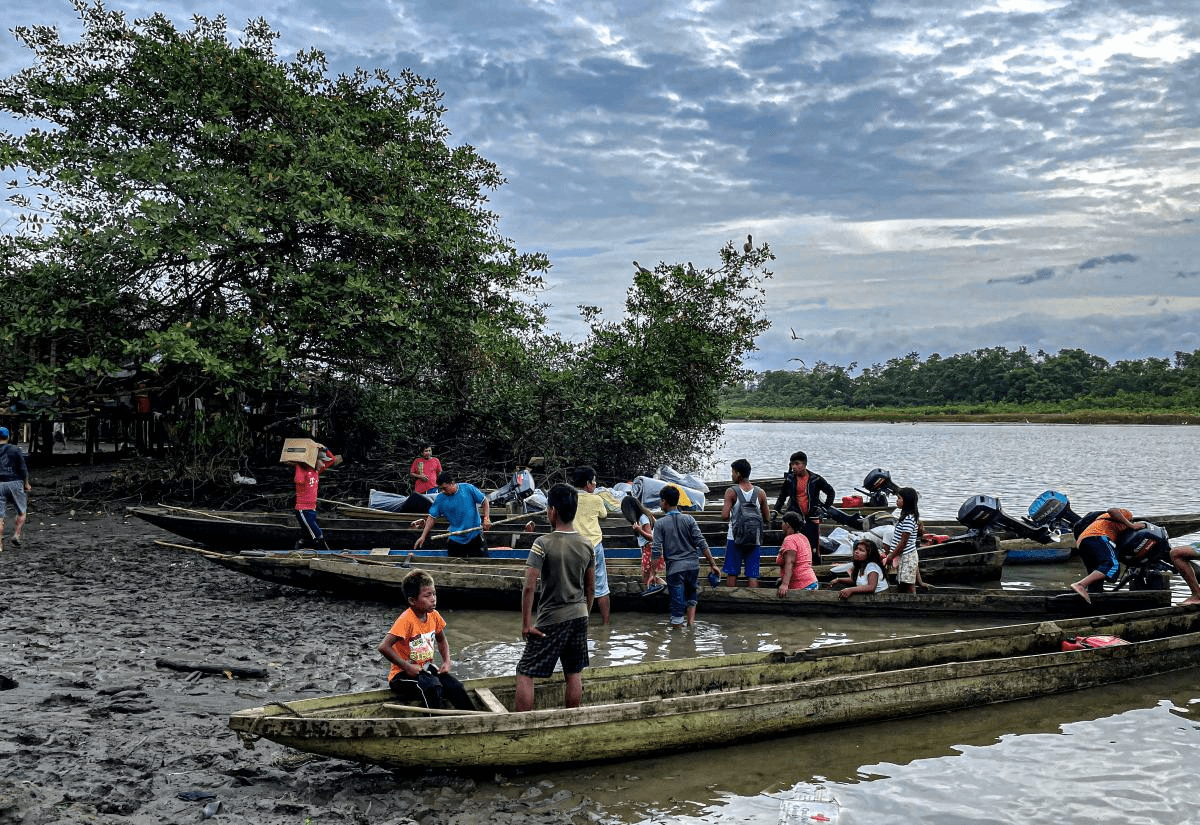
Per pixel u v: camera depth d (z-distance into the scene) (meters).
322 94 18.00
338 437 20.88
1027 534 13.29
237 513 13.59
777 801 5.50
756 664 7.18
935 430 85.56
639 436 20.16
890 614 10.26
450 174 19.48
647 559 10.38
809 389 125.50
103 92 16.48
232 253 15.96
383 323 16.78
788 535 10.70
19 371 16.05
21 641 8.30
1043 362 119.94
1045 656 7.49
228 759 5.70
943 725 6.87
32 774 5.25
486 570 10.76
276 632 9.19
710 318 22.42
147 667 7.67
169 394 18.23
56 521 15.54
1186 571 9.55
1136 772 6.03
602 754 5.91
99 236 14.98
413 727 5.36
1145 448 50.97
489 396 19.94
